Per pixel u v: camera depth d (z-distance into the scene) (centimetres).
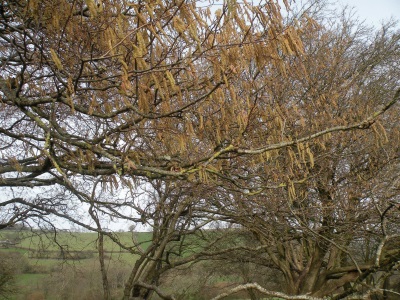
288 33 364
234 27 365
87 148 456
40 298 1412
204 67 479
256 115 500
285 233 849
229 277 1452
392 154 802
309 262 1172
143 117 410
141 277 1025
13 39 468
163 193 867
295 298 421
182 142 439
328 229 881
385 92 1049
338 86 887
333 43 1089
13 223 946
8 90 468
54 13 409
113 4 383
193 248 1171
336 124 741
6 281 1458
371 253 1302
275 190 686
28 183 586
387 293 1336
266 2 363
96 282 1377
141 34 338
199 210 873
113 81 451
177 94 406
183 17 339
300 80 732
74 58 462
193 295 1295
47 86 571
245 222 805
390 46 1164
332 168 805
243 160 571
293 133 638
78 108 459
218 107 481
